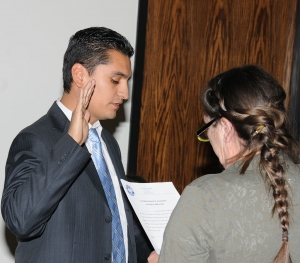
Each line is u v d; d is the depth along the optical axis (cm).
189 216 128
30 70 279
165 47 303
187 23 305
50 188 158
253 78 133
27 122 280
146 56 300
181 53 305
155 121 304
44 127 179
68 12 284
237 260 124
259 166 128
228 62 312
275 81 134
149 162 305
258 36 317
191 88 308
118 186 196
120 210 191
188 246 126
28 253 170
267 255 123
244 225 124
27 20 277
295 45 320
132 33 299
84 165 166
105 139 205
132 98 301
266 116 127
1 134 275
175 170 309
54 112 185
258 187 126
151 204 173
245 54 315
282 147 128
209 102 138
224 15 311
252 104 130
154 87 303
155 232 172
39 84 281
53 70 283
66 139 163
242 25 314
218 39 311
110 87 183
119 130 300
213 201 126
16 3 274
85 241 171
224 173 132
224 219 125
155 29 301
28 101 280
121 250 181
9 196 162
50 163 161
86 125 168
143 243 205
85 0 288
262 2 316
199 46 309
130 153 301
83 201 174
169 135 307
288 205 125
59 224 169
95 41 183
